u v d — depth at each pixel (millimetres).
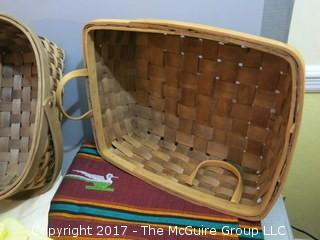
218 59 585
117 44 650
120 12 652
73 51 698
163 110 699
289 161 505
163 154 697
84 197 619
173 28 517
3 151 666
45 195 650
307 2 639
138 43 657
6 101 674
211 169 667
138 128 741
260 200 585
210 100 632
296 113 467
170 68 643
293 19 658
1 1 648
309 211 929
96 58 626
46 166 611
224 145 662
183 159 684
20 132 667
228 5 623
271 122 587
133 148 708
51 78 578
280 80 542
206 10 633
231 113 624
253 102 591
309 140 812
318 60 698
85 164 688
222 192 624
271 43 454
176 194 626
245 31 642
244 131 628
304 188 888
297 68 446
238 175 635
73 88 732
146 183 652
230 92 604
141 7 644
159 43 629
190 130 684
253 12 623
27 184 583
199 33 501
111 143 708
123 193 630
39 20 667
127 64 682
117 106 706
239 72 579
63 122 765
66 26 671
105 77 662
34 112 665
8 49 669
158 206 607
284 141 500
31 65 664
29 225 578
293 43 683
